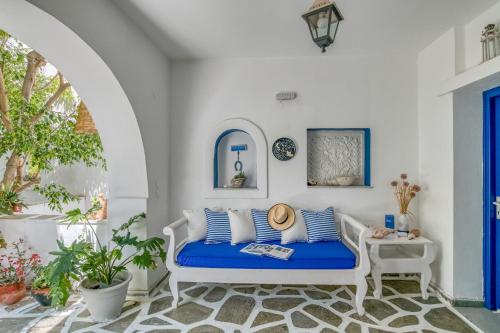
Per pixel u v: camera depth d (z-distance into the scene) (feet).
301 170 10.85
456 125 8.47
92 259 7.86
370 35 9.09
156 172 9.80
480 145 8.43
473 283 8.38
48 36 6.25
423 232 10.14
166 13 7.80
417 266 8.63
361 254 7.95
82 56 6.89
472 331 7.12
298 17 7.97
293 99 10.86
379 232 9.11
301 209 10.64
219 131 11.02
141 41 8.80
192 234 9.77
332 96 10.79
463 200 8.43
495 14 7.38
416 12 7.72
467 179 8.45
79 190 14.90
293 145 10.79
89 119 10.96
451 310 8.11
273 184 10.93
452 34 8.52
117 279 8.31
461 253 8.41
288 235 9.57
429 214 9.76
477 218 8.42
